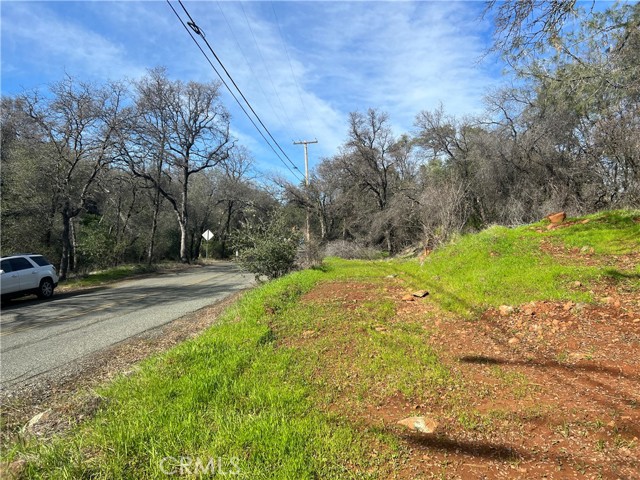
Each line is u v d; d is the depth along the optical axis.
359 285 10.12
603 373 3.93
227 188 44.66
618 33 7.58
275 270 14.25
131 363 5.36
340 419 3.31
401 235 28.91
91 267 24.83
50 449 2.84
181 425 3.07
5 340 7.57
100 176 22.12
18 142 20.50
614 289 6.28
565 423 3.14
